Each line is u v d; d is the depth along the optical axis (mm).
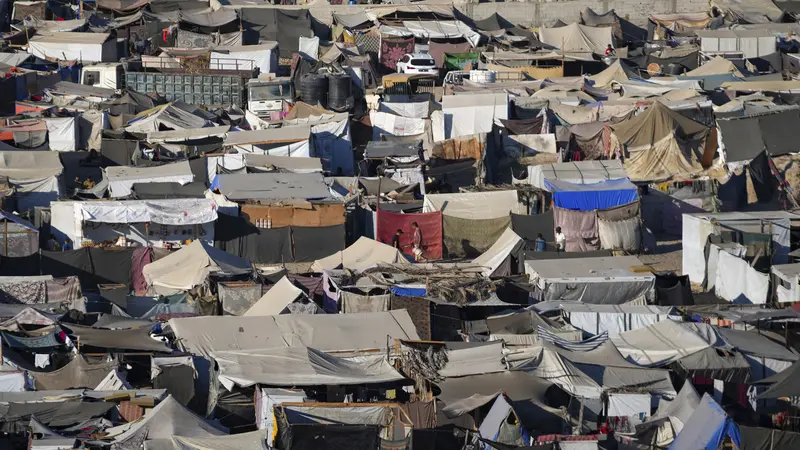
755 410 56375
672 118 90875
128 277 73062
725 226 72062
